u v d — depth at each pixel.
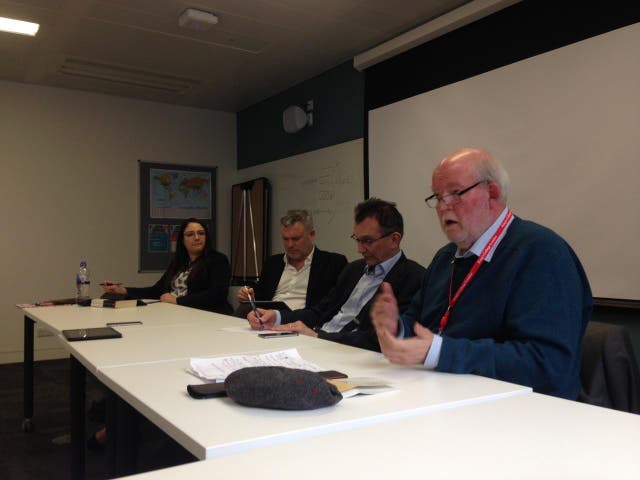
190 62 4.29
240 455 0.66
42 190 4.80
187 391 0.99
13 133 4.70
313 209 4.62
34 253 4.76
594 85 2.65
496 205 1.38
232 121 5.79
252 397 0.86
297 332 1.77
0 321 4.61
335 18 3.48
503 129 3.08
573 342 1.18
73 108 4.95
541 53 2.88
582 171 2.70
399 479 0.58
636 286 2.49
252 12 3.40
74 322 2.11
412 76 3.66
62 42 3.87
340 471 0.61
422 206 3.59
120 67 4.39
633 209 2.50
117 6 3.32
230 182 5.76
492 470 0.61
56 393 3.55
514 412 0.86
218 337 1.70
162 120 5.39
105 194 5.09
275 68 4.43
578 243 2.72
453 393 0.97
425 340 1.12
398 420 0.82
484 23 3.19
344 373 1.14
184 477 0.59
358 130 4.17
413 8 3.32
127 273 5.17
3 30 3.64
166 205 5.39
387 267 2.13
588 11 2.68
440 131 3.46
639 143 2.47
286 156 4.99
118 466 1.25
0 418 2.99
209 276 3.35
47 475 2.21
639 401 1.39
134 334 1.76
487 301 1.31
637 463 0.63
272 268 3.05
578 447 0.69
